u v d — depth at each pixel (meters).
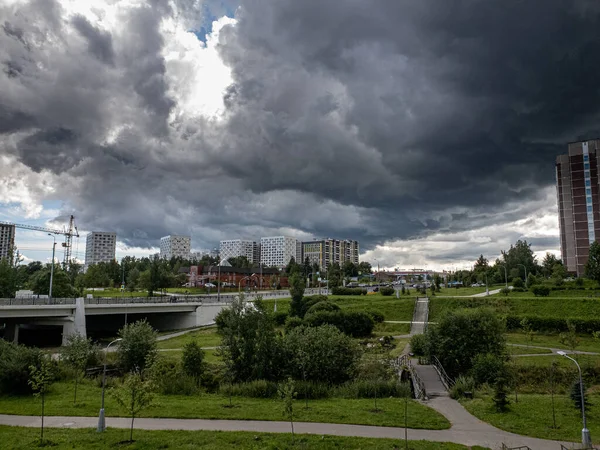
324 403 32.31
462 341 46.09
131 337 44.88
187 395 35.84
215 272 183.38
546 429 25.88
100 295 124.25
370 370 42.41
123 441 23.16
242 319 40.78
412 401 33.09
